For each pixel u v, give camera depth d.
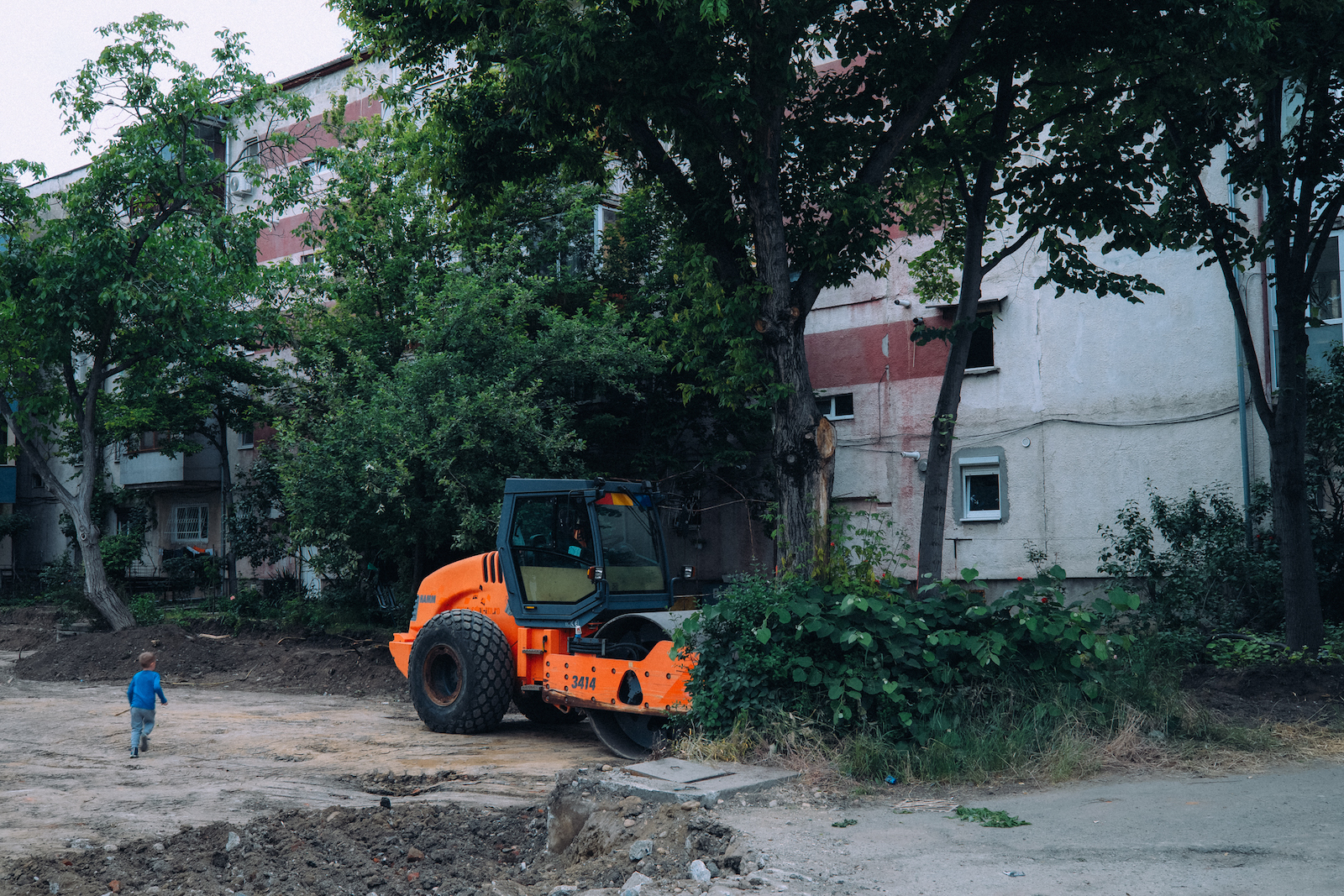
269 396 22.81
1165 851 5.08
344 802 7.89
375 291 18.91
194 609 22.77
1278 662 10.38
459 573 11.63
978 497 17.94
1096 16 10.30
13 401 20.25
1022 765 7.04
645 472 18.88
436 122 11.71
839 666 7.78
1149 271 16.28
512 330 16.27
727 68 9.34
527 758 9.55
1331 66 10.38
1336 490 13.19
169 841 6.73
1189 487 15.79
